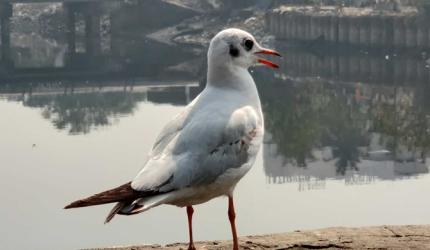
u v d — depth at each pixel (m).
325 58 116.12
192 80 97.81
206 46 132.38
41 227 34.91
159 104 79.75
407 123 64.56
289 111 71.75
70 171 47.53
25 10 175.38
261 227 33.91
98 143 57.78
